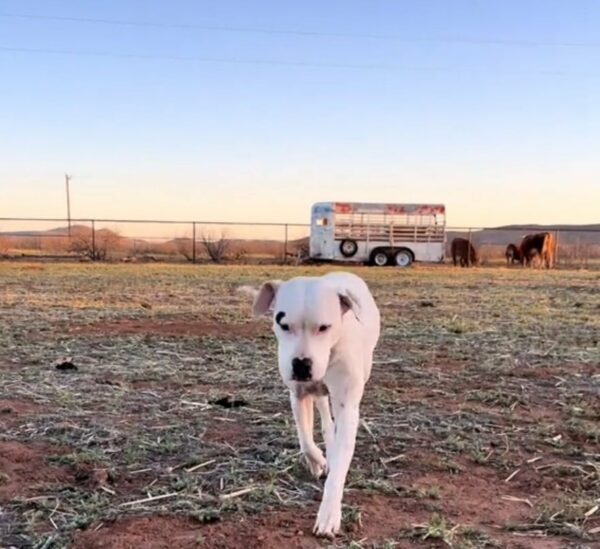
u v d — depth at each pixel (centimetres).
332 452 318
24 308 1096
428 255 2889
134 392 554
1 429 448
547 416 502
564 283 1805
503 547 293
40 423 462
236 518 318
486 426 472
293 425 463
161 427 459
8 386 564
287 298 305
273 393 554
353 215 2842
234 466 385
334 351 314
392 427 465
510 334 873
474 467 395
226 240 2875
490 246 3309
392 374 632
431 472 384
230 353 727
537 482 373
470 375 632
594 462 403
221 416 488
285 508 330
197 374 622
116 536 298
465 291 1536
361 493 349
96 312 1058
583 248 3075
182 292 1421
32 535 300
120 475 372
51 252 2855
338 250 2831
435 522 313
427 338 837
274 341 803
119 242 2822
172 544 291
